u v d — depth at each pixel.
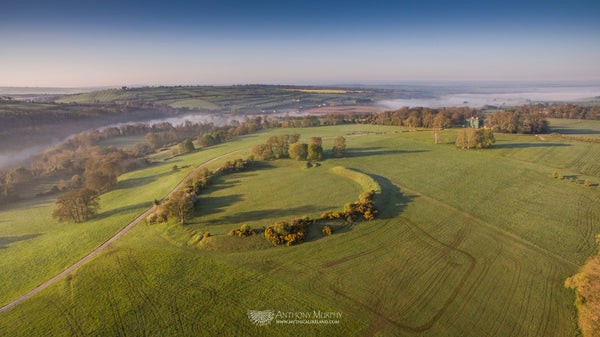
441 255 51.94
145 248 56.66
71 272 51.41
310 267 48.84
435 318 38.47
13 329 39.47
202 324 38.28
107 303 42.75
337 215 63.06
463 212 67.31
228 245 55.00
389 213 66.69
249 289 44.22
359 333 36.41
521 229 60.00
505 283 44.81
